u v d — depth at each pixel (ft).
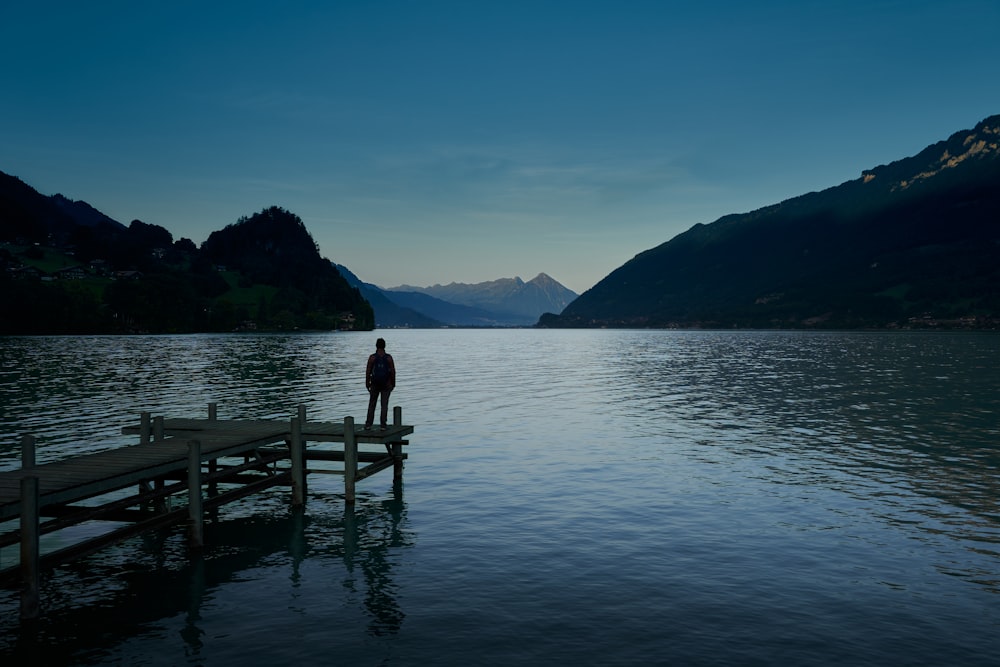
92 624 41.11
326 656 36.52
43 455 90.99
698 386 199.52
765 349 483.92
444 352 474.90
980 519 62.49
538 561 51.72
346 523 63.05
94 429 112.06
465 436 110.73
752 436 109.81
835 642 37.99
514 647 37.47
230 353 369.50
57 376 215.72
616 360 355.77
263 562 52.44
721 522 61.77
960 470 83.66
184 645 38.06
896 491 73.20
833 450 97.25
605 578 48.03
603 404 155.63
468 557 52.85
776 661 35.78
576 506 67.62
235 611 42.83
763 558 52.11
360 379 211.82
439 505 68.74
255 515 66.49
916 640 38.22
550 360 361.71
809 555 52.75
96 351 375.86
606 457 92.68
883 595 44.80
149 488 61.36
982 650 37.04
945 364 294.05
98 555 54.65
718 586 46.44
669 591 45.57
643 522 61.98
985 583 46.83
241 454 75.66
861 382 207.51
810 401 158.81
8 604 44.52
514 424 124.16
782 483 77.00
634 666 35.24
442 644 37.88
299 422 69.51
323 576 49.03
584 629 39.75
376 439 71.46
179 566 51.80
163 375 222.89
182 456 60.95
